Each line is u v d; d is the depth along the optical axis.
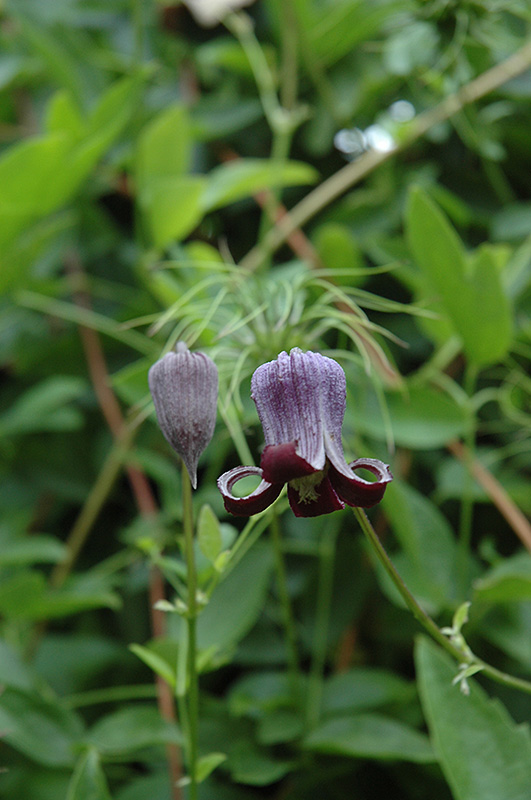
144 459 0.50
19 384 0.57
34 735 0.45
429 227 0.46
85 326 0.53
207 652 0.44
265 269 0.52
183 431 0.41
